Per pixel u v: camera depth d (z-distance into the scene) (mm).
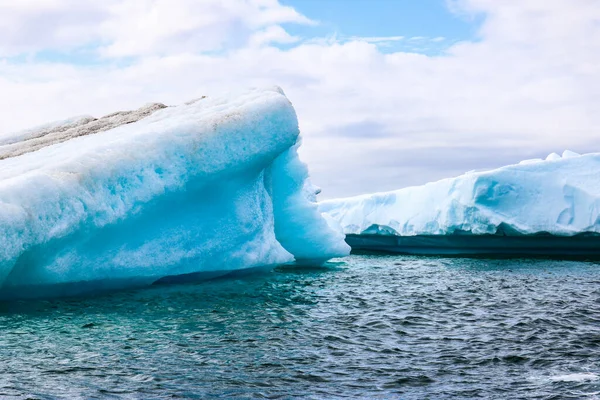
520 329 9281
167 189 11734
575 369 7117
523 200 23625
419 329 9250
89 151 11258
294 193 17219
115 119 16469
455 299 12266
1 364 6977
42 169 10719
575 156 25281
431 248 28234
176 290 12281
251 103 13289
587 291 13586
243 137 12773
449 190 25297
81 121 17594
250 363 7250
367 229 29406
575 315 10492
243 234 13539
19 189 9891
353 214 30406
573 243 24125
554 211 23156
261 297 11781
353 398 6105
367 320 9883
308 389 6367
